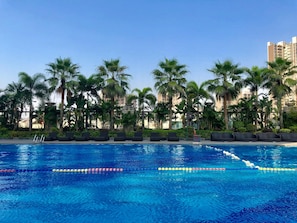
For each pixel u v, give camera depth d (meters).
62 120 26.28
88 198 6.57
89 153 14.88
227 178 8.80
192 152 15.35
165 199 6.51
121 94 27.05
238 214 5.55
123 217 5.36
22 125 30.30
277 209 5.85
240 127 25.23
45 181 8.37
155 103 28.97
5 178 8.77
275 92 26.70
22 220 5.21
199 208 5.89
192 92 27.88
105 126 29.75
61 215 5.46
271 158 13.11
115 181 8.36
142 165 11.01
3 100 28.86
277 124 28.28
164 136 22.33
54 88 26.67
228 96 26.91
